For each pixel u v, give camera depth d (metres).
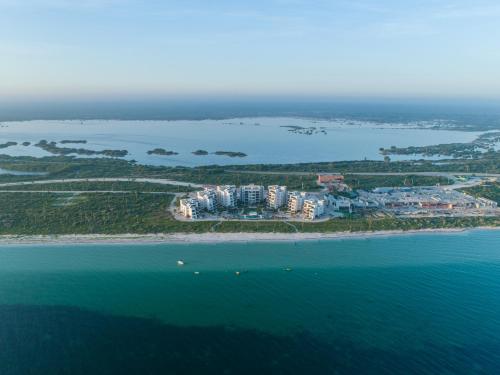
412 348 117.88
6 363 112.62
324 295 147.12
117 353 116.50
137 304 141.38
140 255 180.75
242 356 114.88
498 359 113.44
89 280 158.25
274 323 130.12
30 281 157.38
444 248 189.50
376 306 139.75
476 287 152.25
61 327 128.50
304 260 176.25
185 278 159.88
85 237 199.00
